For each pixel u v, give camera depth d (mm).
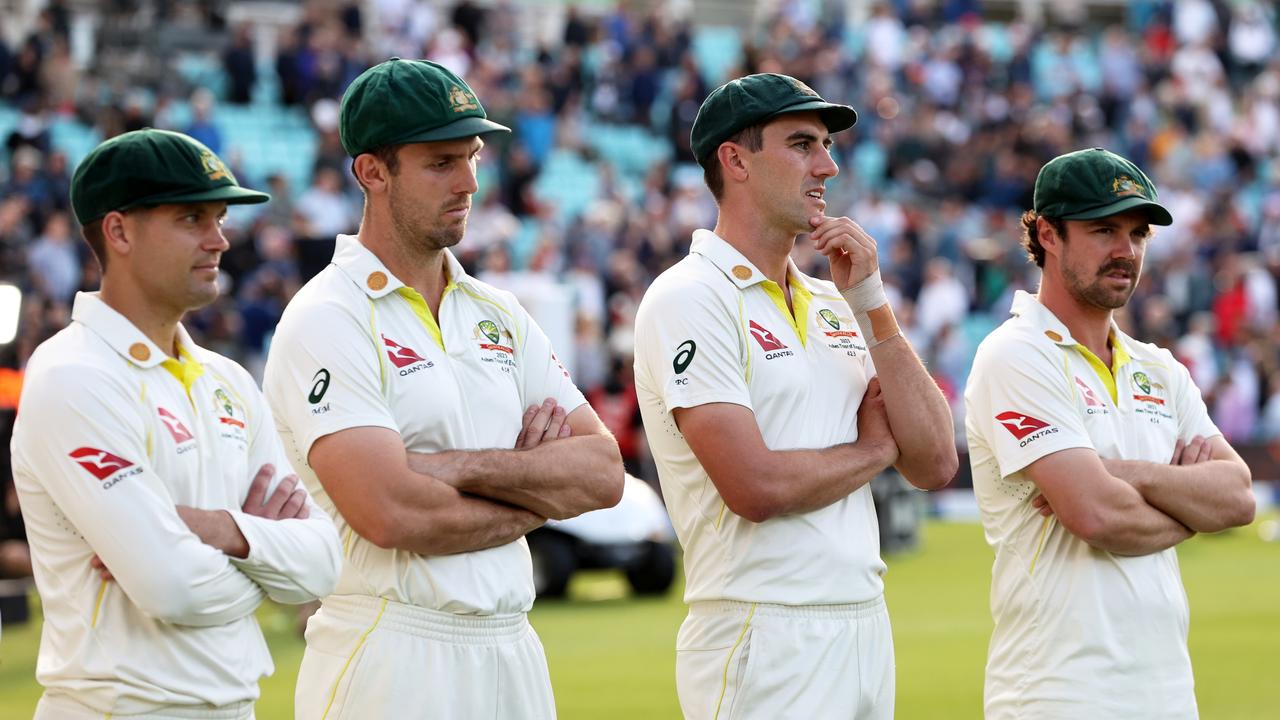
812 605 17203
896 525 59531
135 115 71812
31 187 65125
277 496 15594
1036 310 19031
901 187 92125
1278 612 44969
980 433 19109
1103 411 18719
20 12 85562
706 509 17656
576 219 76500
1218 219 93312
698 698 17562
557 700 32969
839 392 18000
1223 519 18703
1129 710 18000
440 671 16125
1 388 39344
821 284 18812
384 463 16031
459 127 16438
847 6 110562
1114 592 18156
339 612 16484
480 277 65875
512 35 94125
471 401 16906
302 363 16484
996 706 18828
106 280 15016
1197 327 80062
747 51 93750
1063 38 107188
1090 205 18547
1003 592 18859
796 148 17891
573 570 48281
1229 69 109062
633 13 98938
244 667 14867
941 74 100188
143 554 14109
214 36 82688
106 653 14258
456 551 16250
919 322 81062
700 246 18172
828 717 17109
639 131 91688
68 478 14242
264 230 64938
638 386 18406
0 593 40625
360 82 16844
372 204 16953
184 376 15133
